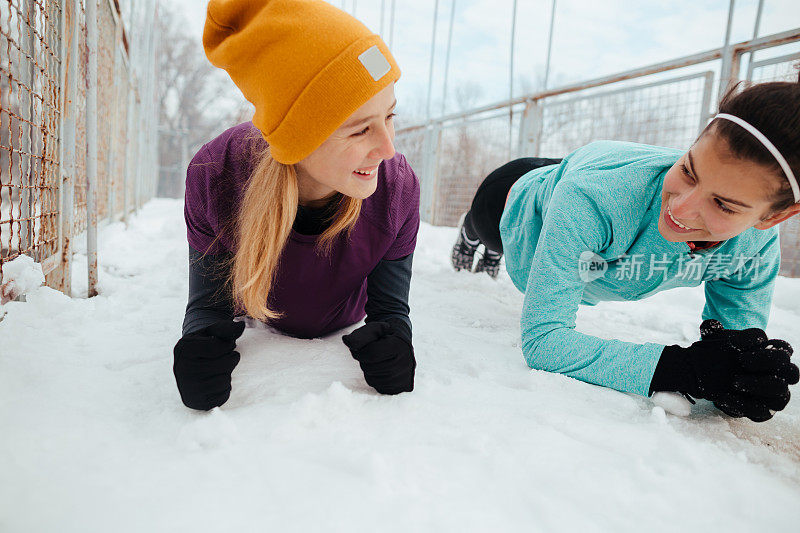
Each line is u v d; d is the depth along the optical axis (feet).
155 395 2.94
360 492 1.98
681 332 5.51
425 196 20.30
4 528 1.66
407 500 1.96
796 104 2.31
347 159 2.66
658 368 3.01
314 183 3.05
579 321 5.77
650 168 3.45
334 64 2.47
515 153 15.23
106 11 9.87
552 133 13.85
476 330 5.15
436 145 19.51
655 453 2.47
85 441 2.29
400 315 3.67
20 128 4.23
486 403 3.00
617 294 4.33
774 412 2.95
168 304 5.36
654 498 2.08
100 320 4.52
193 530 1.71
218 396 2.66
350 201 3.15
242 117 3.71
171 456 2.22
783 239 8.45
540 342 3.52
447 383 3.43
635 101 11.29
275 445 2.35
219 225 3.24
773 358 2.62
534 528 1.86
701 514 2.02
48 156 4.71
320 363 3.53
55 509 1.76
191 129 80.89
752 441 2.76
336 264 3.59
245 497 1.91
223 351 2.62
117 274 7.23
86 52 5.49
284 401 2.89
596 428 2.68
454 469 2.22
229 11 2.73
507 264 5.43
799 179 2.42
